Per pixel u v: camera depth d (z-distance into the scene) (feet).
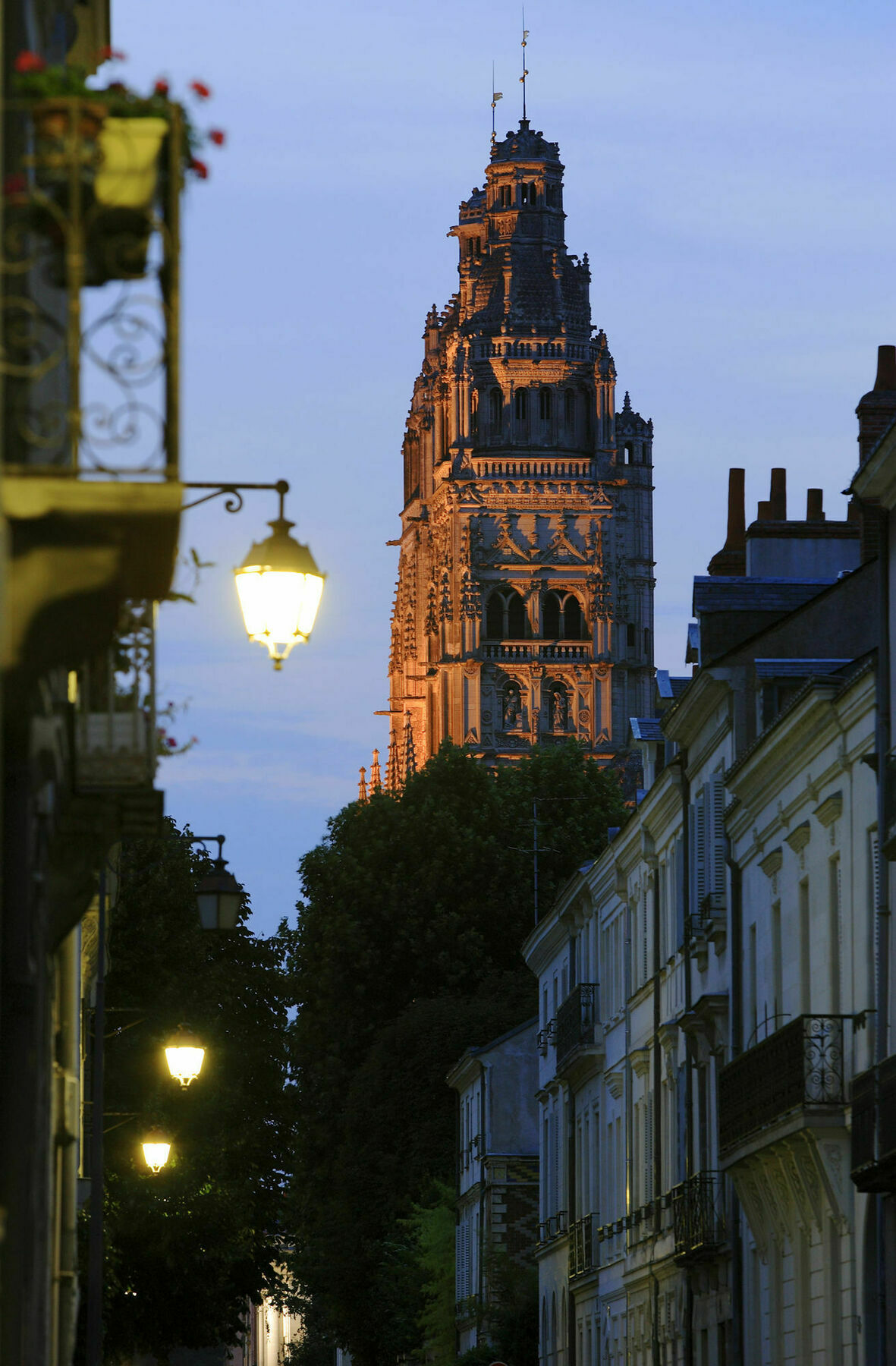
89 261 112.98
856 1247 316.19
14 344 108.37
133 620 153.48
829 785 337.31
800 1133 324.80
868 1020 312.29
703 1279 447.42
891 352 402.31
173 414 109.50
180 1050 340.18
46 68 111.24
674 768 472.85
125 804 156.15
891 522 302.04
